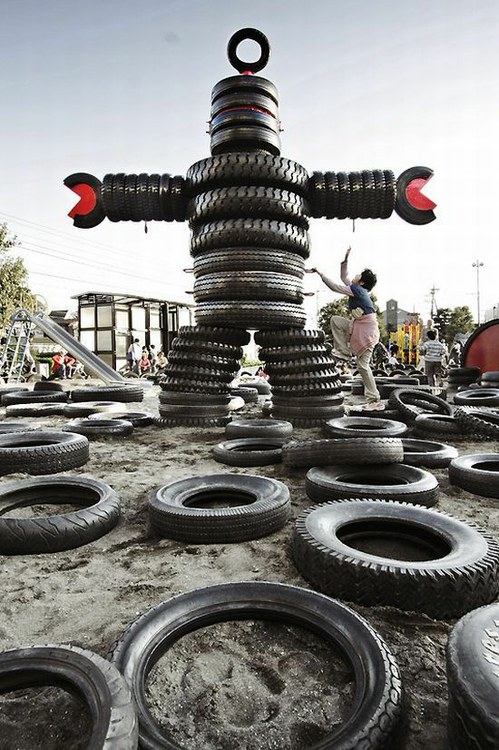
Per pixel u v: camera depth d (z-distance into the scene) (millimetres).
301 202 6953
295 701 1633
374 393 7824
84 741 1398
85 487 3594
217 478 3820
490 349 13922
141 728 1393
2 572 2598
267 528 3082
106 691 1322
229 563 2699
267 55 7512
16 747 1395
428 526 2752
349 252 7785
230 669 1790
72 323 41375
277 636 1979
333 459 3984
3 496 3432
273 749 1438
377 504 2992
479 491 3861
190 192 7305
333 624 1877
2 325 27109
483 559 2270
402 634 2021
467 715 1234
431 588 2123
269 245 6711
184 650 1894
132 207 7621
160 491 3459
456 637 1438
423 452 4742
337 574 2270
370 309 7652
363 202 7672
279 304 6781
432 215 7965
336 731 1385
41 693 1631
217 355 7180
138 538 3078
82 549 2906
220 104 7148
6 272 28047
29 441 5008
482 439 5934
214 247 6824
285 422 6160
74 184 7770
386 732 1361
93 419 7004
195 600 2020
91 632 2049
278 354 7066
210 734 1494
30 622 2121
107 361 27828
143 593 2371
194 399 7219
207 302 6941
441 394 11047
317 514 2840
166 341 31281
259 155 6711
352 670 1725
